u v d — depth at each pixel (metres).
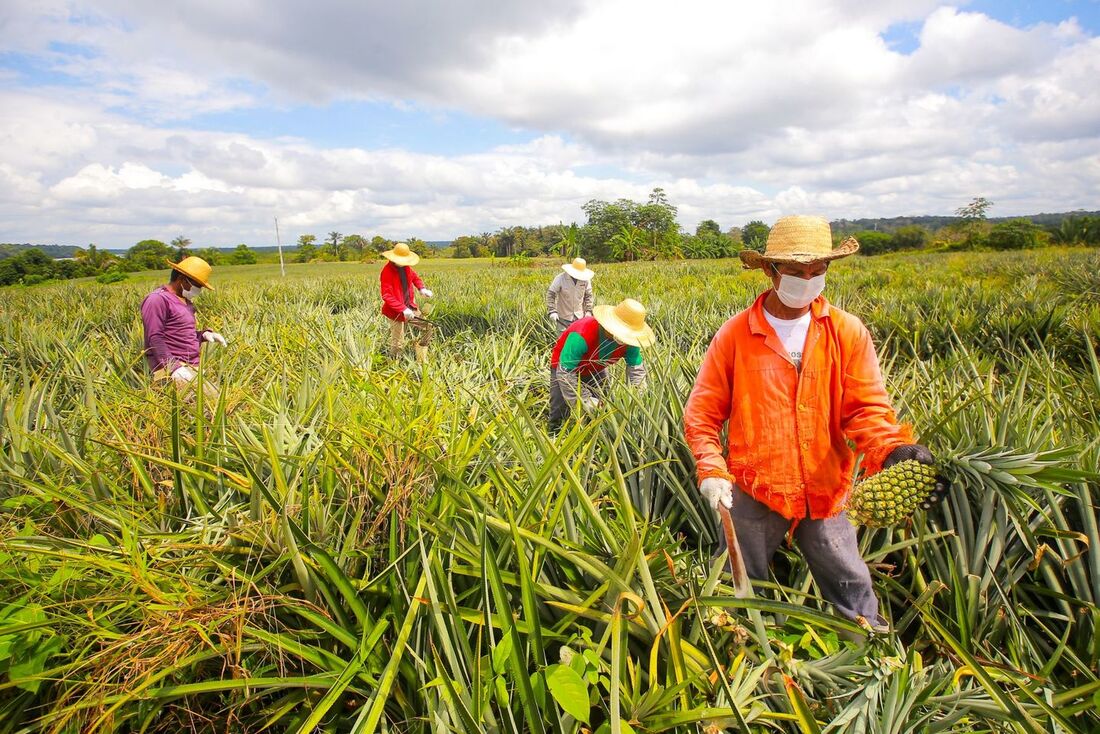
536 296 11.68
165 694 1.54
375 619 1.90
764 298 2.06
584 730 1.52
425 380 3.54
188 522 2.19
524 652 1.60
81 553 1.87
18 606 1.67
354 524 2.09
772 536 2.18
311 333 6.23
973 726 1.73
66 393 4.40
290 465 2.46
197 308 11.91
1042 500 2.34
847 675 1.74
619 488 1.80
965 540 2.36
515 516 2.00
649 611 1.66
